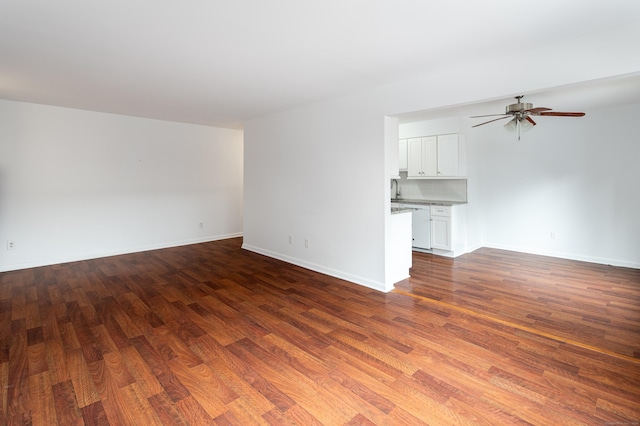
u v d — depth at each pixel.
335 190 4.29
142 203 5.77
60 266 4.82
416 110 3.34
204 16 2.07
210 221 6.74
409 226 4.32
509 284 4.01
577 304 3.35
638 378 2.12
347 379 2.15
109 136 5.33
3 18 2.09
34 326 2.88
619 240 4.70
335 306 3.36
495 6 1.94
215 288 3.90
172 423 1.76
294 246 5.00
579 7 1.95
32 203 4.71
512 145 5.66
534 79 2.58
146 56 2.75
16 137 4.54
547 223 5.37
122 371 2.23
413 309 3.27
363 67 3.00
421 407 1.89
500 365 2.29
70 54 2.71
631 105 4.47
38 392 2.00
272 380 2.14
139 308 3.30
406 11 2.00
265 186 5.50
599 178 4.82
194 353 2.46
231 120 5.84
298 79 3.37
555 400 1.92
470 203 5.78
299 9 1.98
